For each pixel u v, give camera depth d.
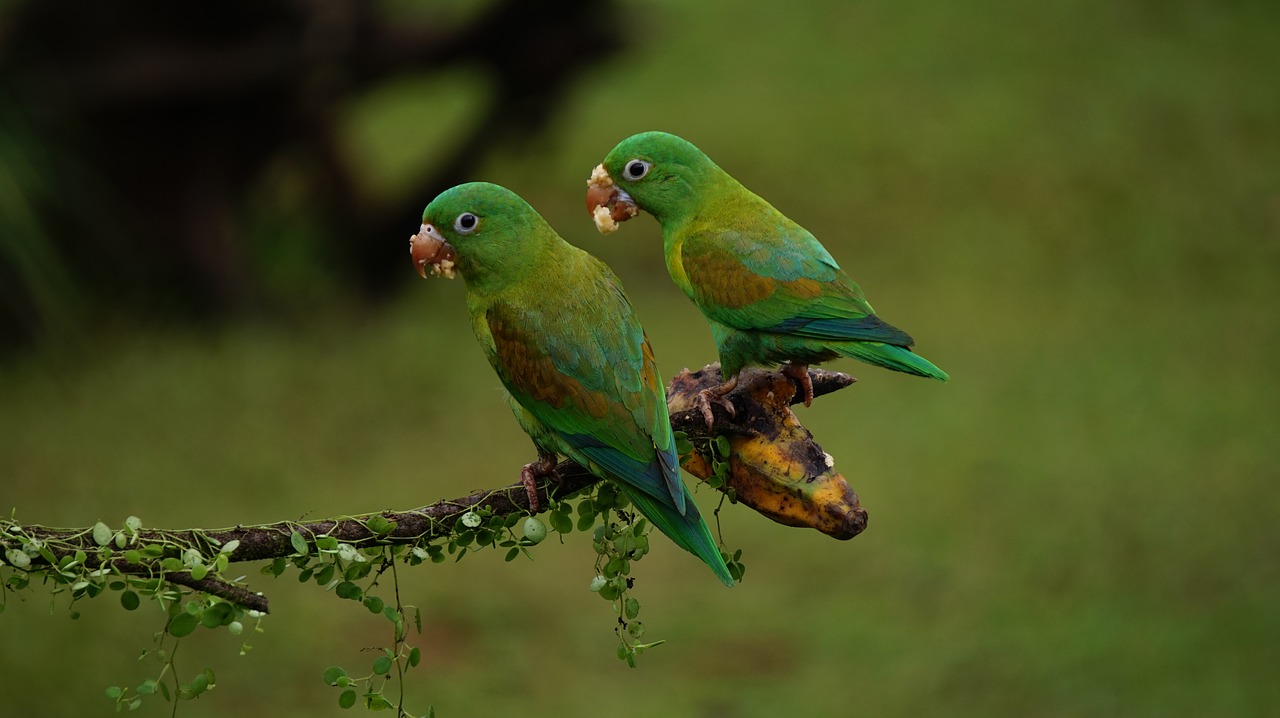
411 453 13.82
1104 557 12.09
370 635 10.91
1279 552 11.87
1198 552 12.02
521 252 5.39
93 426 13.93
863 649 10.95
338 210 18.12
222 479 12.98
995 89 27.64
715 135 25.31
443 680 10.37
